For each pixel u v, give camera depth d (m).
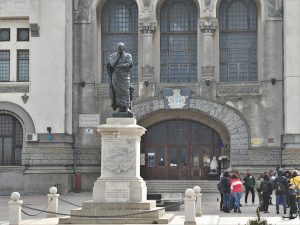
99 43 49.03
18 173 45.66
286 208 31.52
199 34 48.28
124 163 24.44
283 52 46.69
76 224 23.61
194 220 23.61
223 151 48.53
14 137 46.75
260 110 46.97
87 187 46.94
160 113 48.44
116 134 24.52
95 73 48.25
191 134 49.53
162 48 49.16
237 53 48.66
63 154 45.66
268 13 47.19
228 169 46.34
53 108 46.03
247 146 46.69
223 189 31.81
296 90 45.28
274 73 47.09
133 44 49.09
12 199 23.84
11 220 23.69
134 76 48.84
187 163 49.41
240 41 48.72
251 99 47.06
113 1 49.28
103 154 24.56
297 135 44.97
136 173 24.50
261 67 47.41
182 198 33.28
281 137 46.41
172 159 49.53
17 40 47.09
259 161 46.41
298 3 45.59
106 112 47.84
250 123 46.94
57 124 45.97
